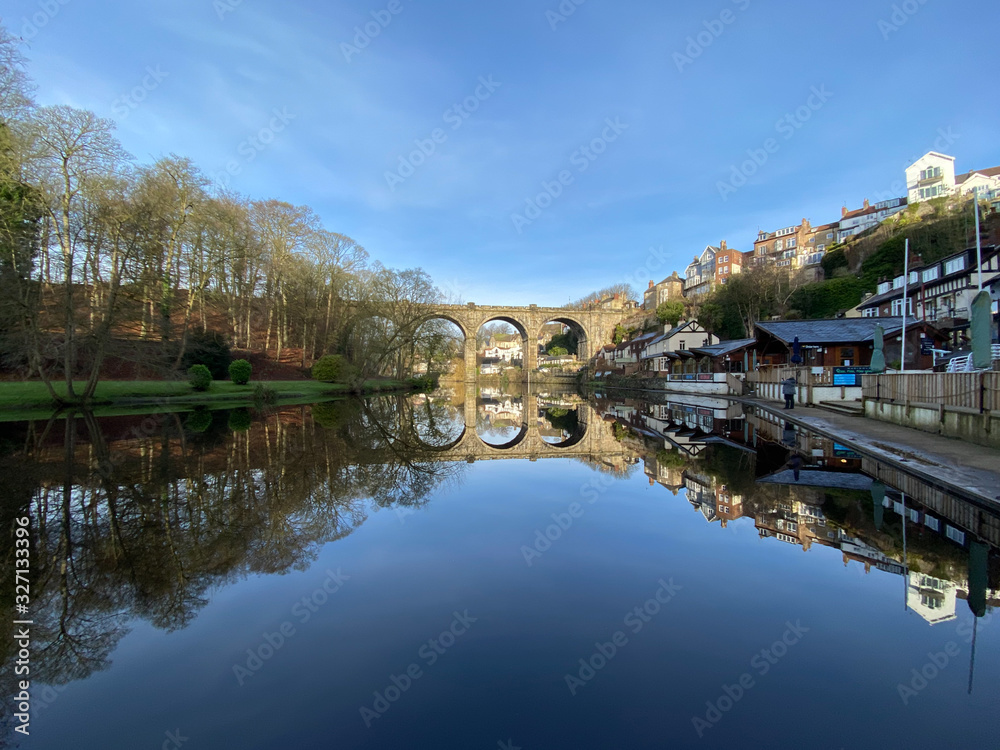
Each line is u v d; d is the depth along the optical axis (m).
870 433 13.19
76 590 4.89
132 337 26.31
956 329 28.56
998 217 38.81
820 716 3.06
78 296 22.44
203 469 10.33
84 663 3.72
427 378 59.66
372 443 15.02
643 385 52.28
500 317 79.19
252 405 28.38
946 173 61.94
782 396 24.72
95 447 13.02
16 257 20.31
